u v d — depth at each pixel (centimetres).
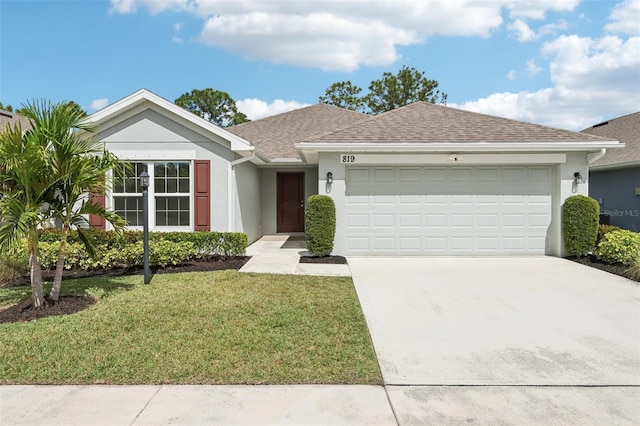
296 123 1875
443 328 548
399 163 1080
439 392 372
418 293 724
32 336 498
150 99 1067
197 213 1111
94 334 505
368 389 375
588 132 1955
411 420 324
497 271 904
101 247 893
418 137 1075
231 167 1116
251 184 1416
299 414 330
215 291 716
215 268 934
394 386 382
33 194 605
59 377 392
